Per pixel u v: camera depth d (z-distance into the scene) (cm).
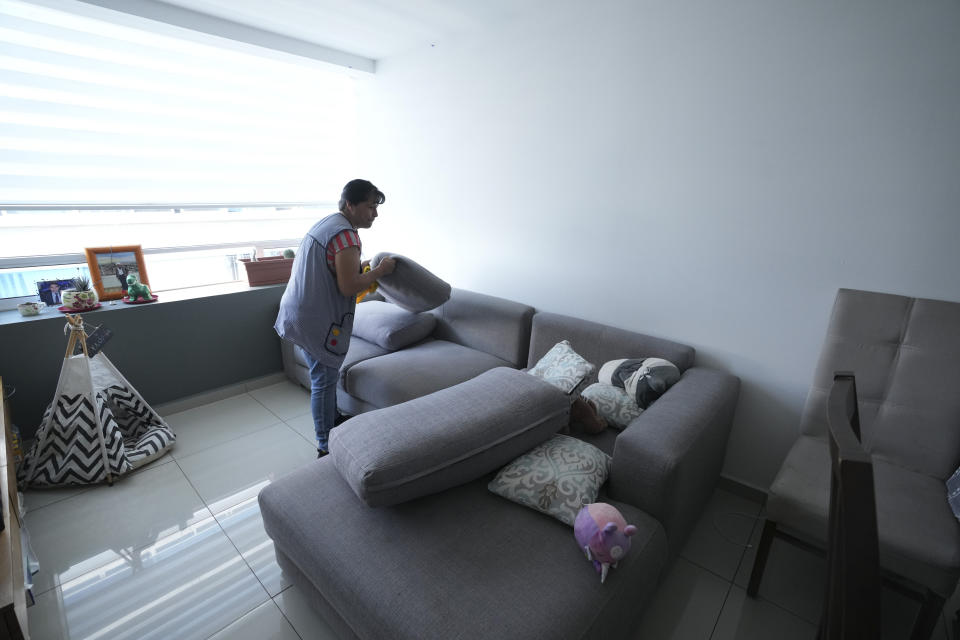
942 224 135
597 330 208
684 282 191
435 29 245
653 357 191
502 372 157
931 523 115
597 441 166
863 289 151
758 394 181
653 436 133
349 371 227
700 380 170
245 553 162
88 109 229
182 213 282
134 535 169
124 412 227
